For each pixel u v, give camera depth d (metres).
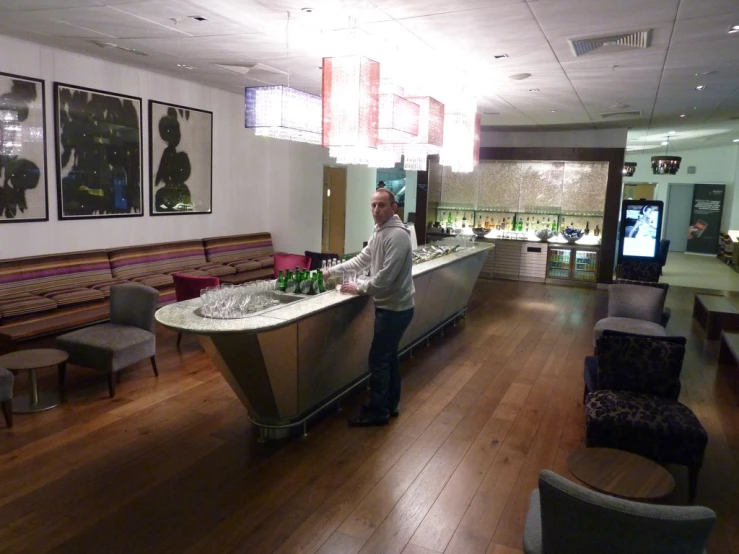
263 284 4.35
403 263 4.06
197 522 3.03
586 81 6.77
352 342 4.48
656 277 8.44
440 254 6.84
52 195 6.60
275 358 3.60
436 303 6.48
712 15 4.24
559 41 5.05
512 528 3.06
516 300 9.54
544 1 4.00
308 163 10.50
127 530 2.94
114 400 4.64
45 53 6.31
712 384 5.58
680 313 8.73
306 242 10.71
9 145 6.05
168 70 7.50
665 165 12.08
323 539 2.91
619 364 3.83
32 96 6.22
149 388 4.93
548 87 7.20
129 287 5.21
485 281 11.55
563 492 1.90
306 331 3.78
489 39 5.06
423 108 5.46
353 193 13.44
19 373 5.19
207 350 3.72
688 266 14.71
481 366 5.86
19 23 5.27
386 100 4.86
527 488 3.48
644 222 10.80
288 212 10.16
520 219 12.41
